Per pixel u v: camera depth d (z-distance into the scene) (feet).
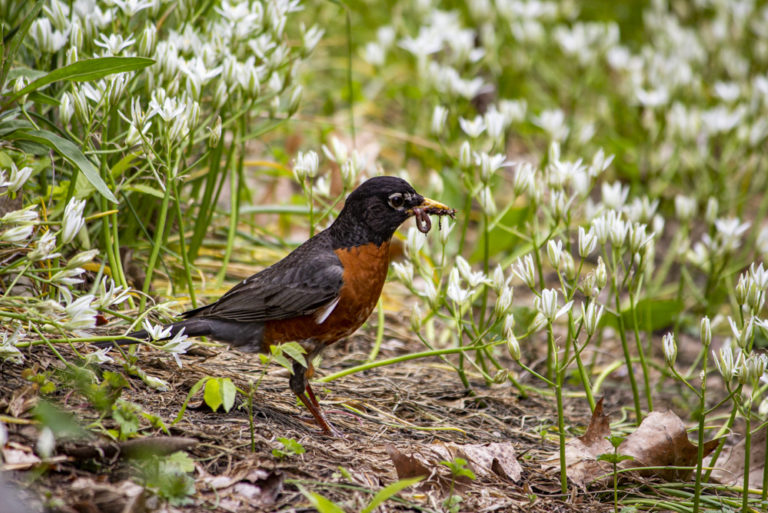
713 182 44.01
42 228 25.02
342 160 28.19
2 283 23.47
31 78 24.04
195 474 18.45
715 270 34.24
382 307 31.86
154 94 25.41
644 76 46.78
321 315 23.30
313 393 23.38
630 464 22.57
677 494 22.26
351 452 21.42
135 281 29.27
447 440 23.94
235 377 24.81
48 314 20.53
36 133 22.48
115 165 25.41
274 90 30.27
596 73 49.73
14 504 15.56
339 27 53.57
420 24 49.57
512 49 48.75
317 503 16.46
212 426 20.72
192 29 29.37
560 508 20.68
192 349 26.16
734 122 40.40
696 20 55.62
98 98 23.57
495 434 25.72
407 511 18.83
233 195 31.04
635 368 34.47
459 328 26.37
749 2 50.70
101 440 18.16
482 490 20.54
